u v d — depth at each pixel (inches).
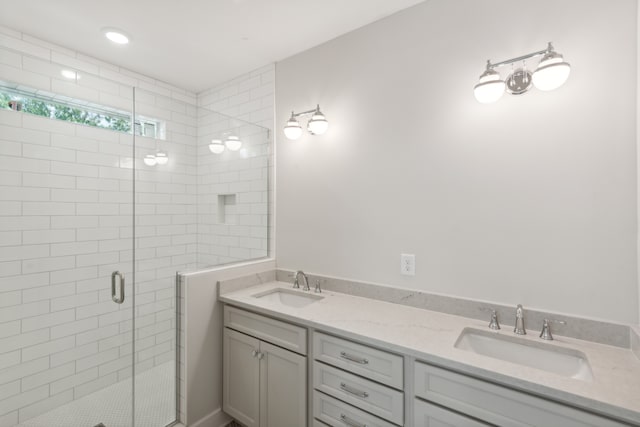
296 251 87.0
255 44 80.9
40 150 64.7
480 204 57.9
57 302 66.9
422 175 64.5
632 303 45.4
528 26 53.0
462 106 59.7
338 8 66.4
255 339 68.1
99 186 71.3
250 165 90.7
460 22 59.9
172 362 70.7
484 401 40.9
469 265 59.3
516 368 39.8
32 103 64.4
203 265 82.2
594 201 47.8
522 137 53.5
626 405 32.0
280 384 63.5
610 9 46.6
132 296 73.8
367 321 57.4
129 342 73.1
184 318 68.9
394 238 68.6
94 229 70.6
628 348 45.2
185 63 90.8
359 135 73.9
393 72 68.4
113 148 72.5
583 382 36.4
